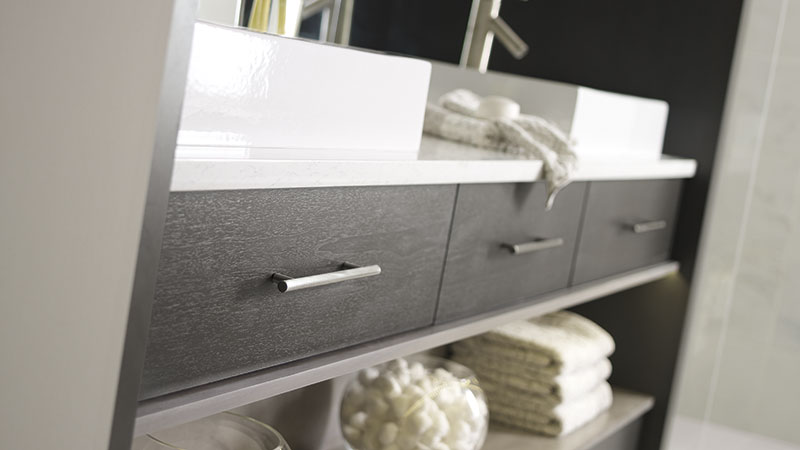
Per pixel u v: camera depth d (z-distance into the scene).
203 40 0.81
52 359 0.75
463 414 1.39
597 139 1.75
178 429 1.11
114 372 0.72
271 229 0.86
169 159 0.71
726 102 2.00
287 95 0.92
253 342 0.88
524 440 1.68
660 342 2.11
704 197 2.03
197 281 0.79
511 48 1.79
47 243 0.75
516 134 1.38
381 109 1.07
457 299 1.23
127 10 0.71
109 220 0.72
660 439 2.12
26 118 0.76
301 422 1.49
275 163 0.83
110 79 0.72
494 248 1.29
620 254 1.76
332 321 0.99
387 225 1.04
